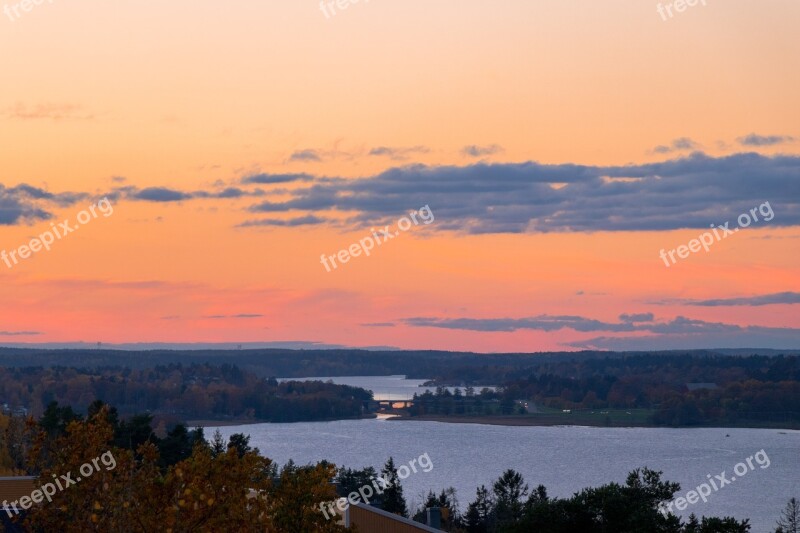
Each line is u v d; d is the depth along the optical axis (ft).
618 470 594.65
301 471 108.88
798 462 631.97
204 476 89.15
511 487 339.57
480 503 335.47
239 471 90.68
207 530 86.53
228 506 87.97
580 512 176.14
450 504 363.35
